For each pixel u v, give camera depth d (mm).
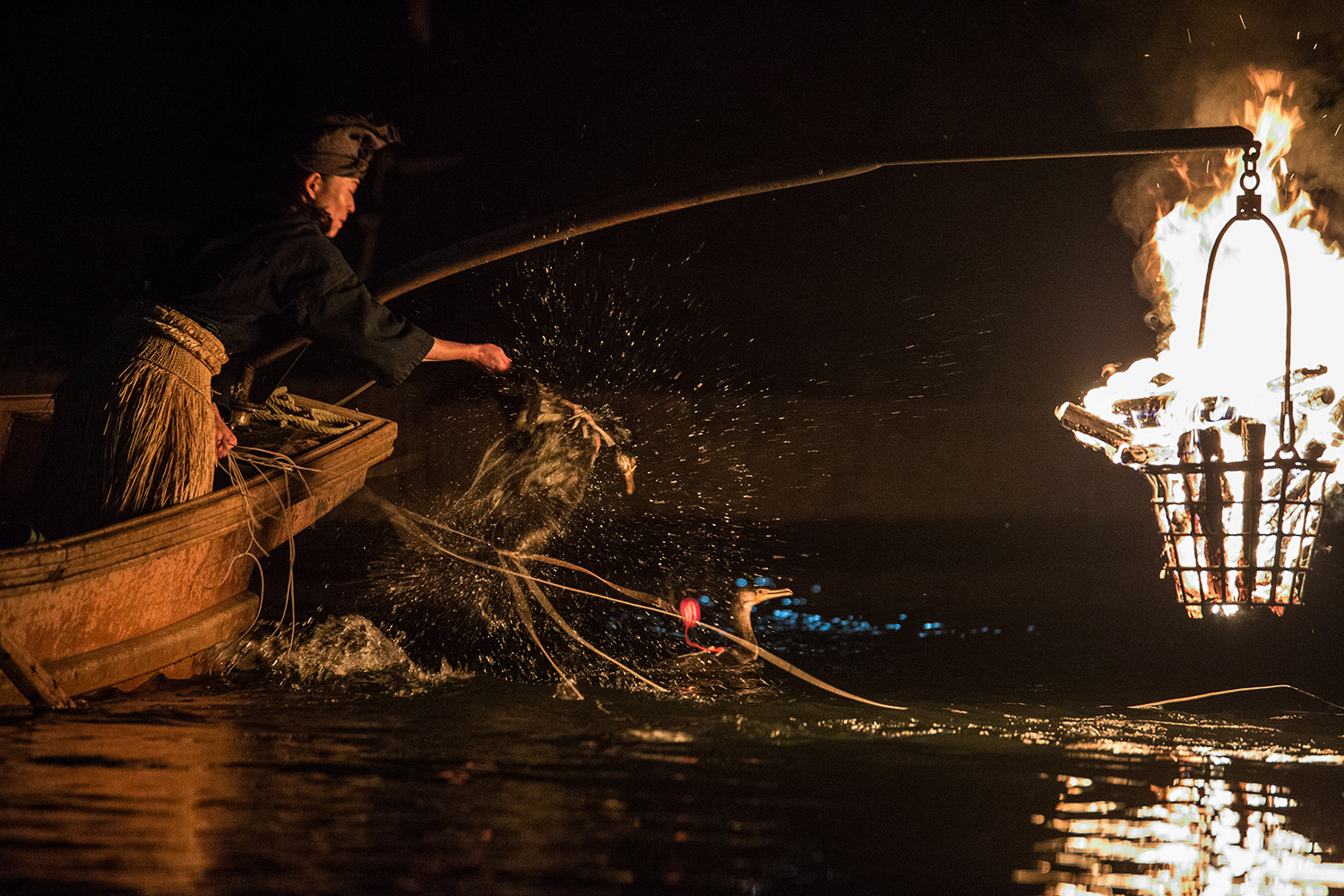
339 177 17891
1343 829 9875
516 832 8672
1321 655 20875
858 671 18688
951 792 10680
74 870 7473
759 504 43344
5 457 20156
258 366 19000
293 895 7129
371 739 12219
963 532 42344
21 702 14039
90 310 43812
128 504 16188
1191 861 8727
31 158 46156
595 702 15297
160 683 16188
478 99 48594
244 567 18234
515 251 19156
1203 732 14422
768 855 8383
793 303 48531
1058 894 7793
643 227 48656
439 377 41844
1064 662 19922
